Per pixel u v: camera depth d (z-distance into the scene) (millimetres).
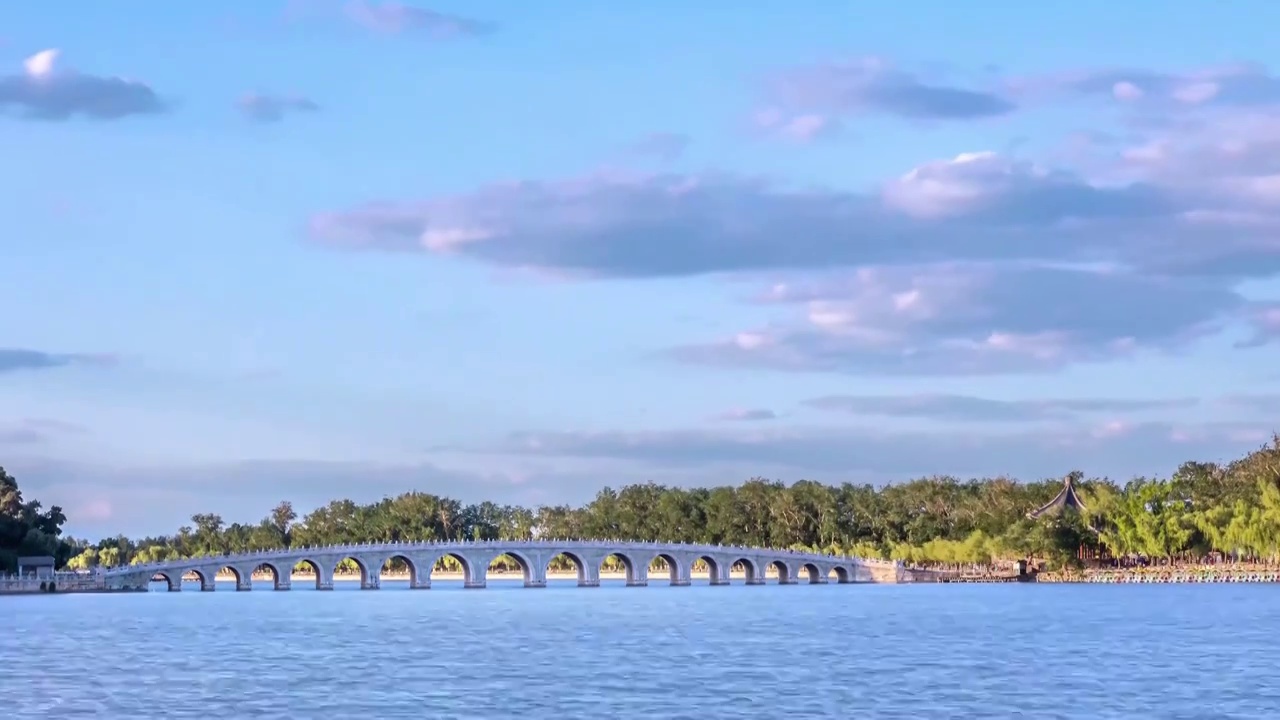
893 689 103062
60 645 145375
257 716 91875
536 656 130250
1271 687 102938
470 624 177125
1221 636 145000
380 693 102688
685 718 89750
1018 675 111312
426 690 104188
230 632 164000
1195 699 96938
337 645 144250
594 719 89562
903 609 199375
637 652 133750
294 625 176625
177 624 178500
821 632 157000
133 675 115375
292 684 108438
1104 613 182375
